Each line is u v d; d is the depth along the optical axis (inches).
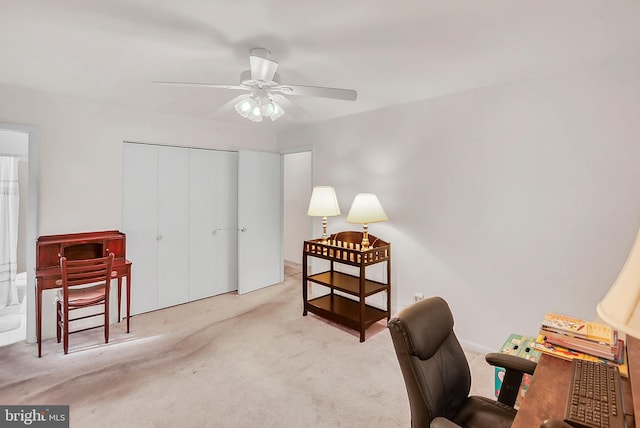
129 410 78.4
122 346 110.8
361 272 114.6
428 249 119.8
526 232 97.1
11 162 163.6
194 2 58.7
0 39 73.5
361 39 72.9
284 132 179.5
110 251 123.6
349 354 106.4
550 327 61.3
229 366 98.6
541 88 93.2
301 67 89.0
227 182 167.2
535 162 94.8
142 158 137.9
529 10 60.7
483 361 101.8
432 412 49.2
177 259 150.3
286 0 57.8
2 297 159.3
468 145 108.2
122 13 62.6
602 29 67.4
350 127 144.5
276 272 184.2
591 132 85.7
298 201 242.1
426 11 61.3
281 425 74.2
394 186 129.3
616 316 24.4
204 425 73.8
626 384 48.6
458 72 92.4
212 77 97.3
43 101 113.2
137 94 115.9
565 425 36.1
